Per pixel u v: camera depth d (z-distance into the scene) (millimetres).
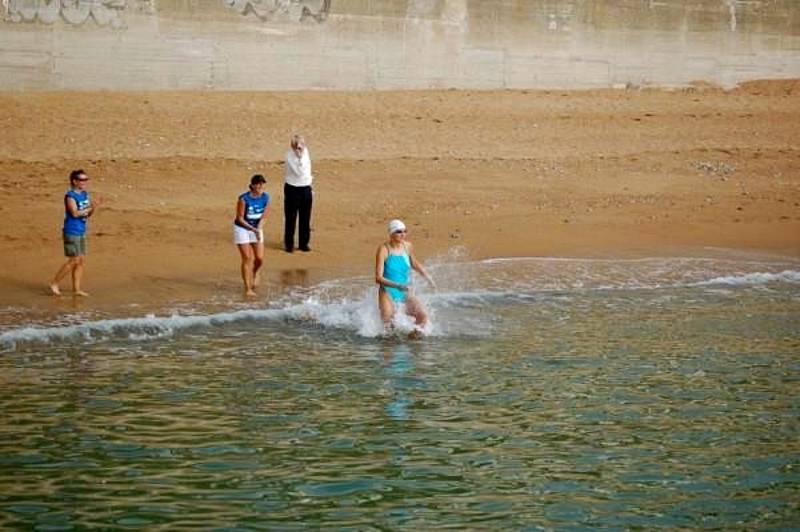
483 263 28203
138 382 18297
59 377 18500
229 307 23594
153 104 40125
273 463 14773
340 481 14195
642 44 48594
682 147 40969
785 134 43031
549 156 39156
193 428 16062
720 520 13203
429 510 13352
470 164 37688
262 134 38656
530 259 28797
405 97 44000
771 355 20516
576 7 47438
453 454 15195
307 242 28766
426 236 30594
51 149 35438
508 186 35719
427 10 45375
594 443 15711
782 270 28500
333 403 17344
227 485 14000
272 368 19266
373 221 31797
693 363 19906
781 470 14773
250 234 24484
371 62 44844
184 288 25125
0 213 29891
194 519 12977
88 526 12727
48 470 14375
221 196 33000
